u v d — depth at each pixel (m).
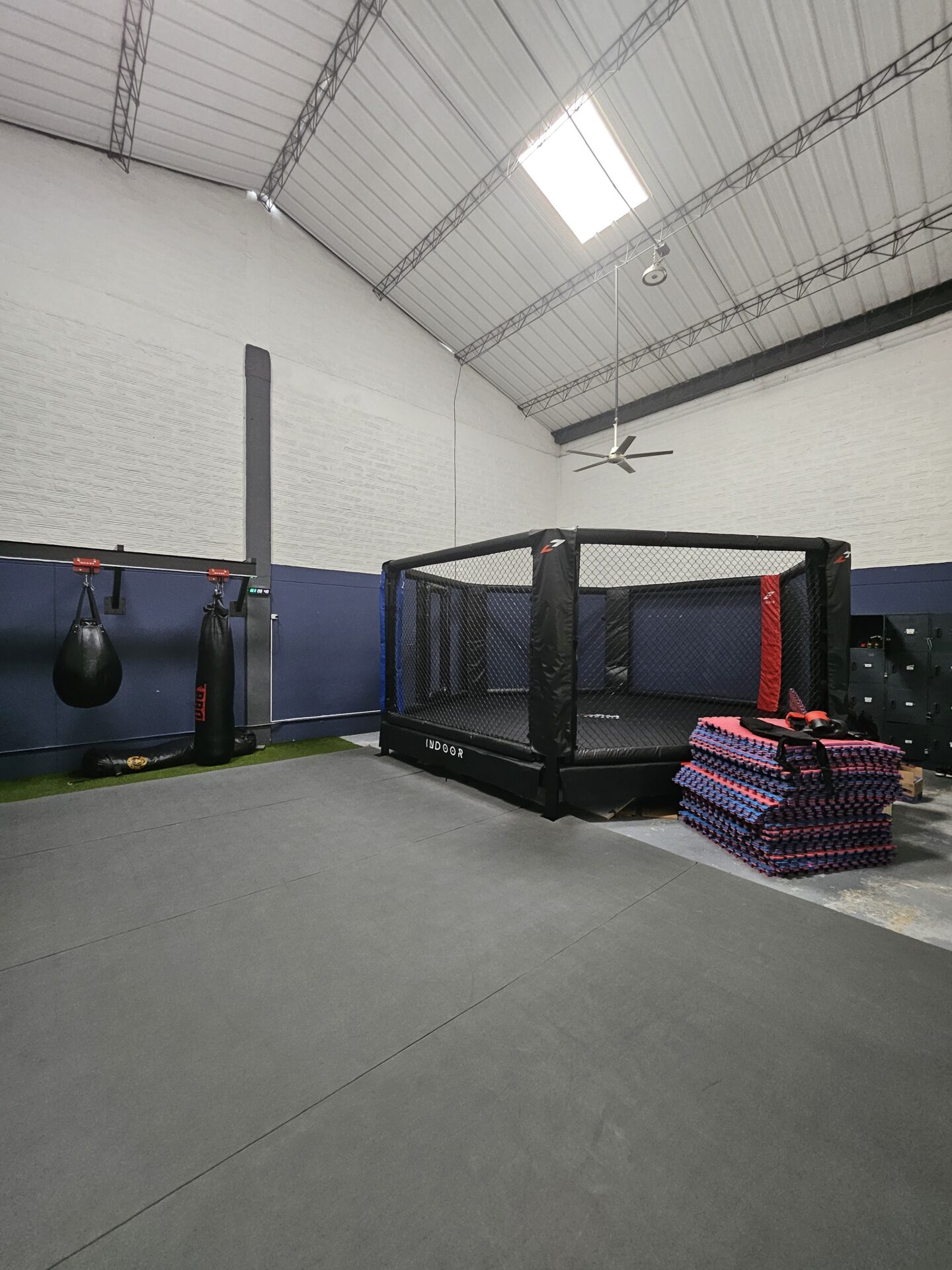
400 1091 1.27
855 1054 1.40
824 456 5.79
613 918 2.06
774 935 1.95
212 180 5.14
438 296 6.32
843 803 2.55
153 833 2.92
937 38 3.31
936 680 4.30
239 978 1.70
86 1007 1.56
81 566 3.78
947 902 2.23
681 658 6.42
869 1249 0.94
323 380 5.93
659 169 4.39
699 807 3.00
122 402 4.66
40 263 4.30
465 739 3.84
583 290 5.77
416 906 2.14
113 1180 1.06
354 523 6.19
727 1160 1.10
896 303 5.16
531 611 3.34
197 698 4.51
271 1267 0.91
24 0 3.46
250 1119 1.20
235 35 3.83
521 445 8.11
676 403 6.99
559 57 3.76
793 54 3.54
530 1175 1.07
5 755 4.13
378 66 4.05
